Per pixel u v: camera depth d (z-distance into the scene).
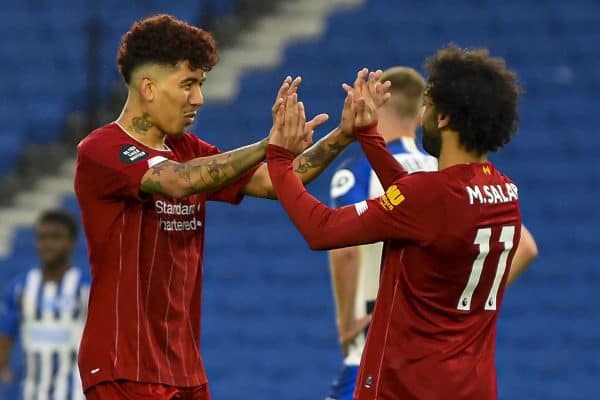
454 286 14.24
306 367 41.97
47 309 27.61
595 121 50.28
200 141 15.88
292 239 47.16
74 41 57.09
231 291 45.34
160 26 14.62
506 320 42.78
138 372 14.46
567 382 40.69
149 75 14.58
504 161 48.62
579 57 53.25
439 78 14.42
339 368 41.62
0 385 41.09
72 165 52.16
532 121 50.34
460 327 14.37
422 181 14.13
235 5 58.62
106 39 55.91
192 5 57.59
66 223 27.70
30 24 58.41
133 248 14.55
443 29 55.25
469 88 14.21
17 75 55.56
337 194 20.17
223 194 15.73
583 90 51.78
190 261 15.01
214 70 55.03
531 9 55.94
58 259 27.67
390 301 14.47
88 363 14.57
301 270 45.84
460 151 14.52
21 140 52.56
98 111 52.00
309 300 44.56
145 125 14.78
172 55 14.50
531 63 53.06
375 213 14.10
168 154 14.88
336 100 51.38
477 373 14.39
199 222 15.19
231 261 46.56
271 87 53.62
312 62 54.44
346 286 20.06
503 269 14.66
